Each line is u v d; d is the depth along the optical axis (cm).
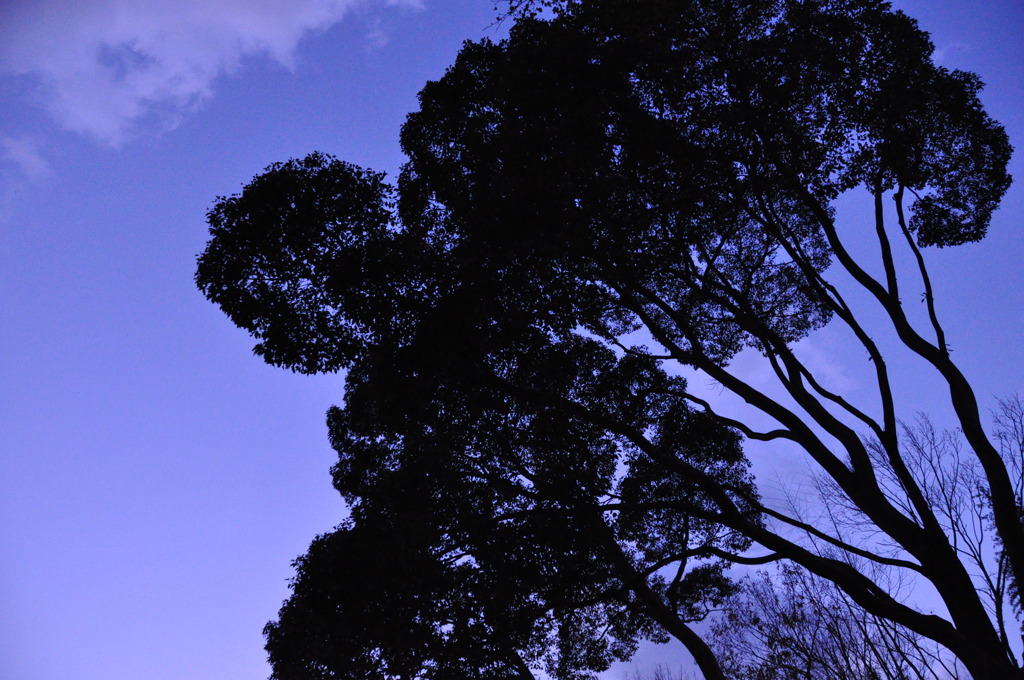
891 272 1305
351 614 1295
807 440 1313
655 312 1691
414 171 1500
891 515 1202
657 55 1272
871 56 1280
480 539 1316
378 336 1371
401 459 1619
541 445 1398
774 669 1276
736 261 1669
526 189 1253
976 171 1423
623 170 1301
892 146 1315
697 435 1692
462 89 1460
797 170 1372
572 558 1276
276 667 1631
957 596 1112
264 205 1363
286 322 1366
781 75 1277
